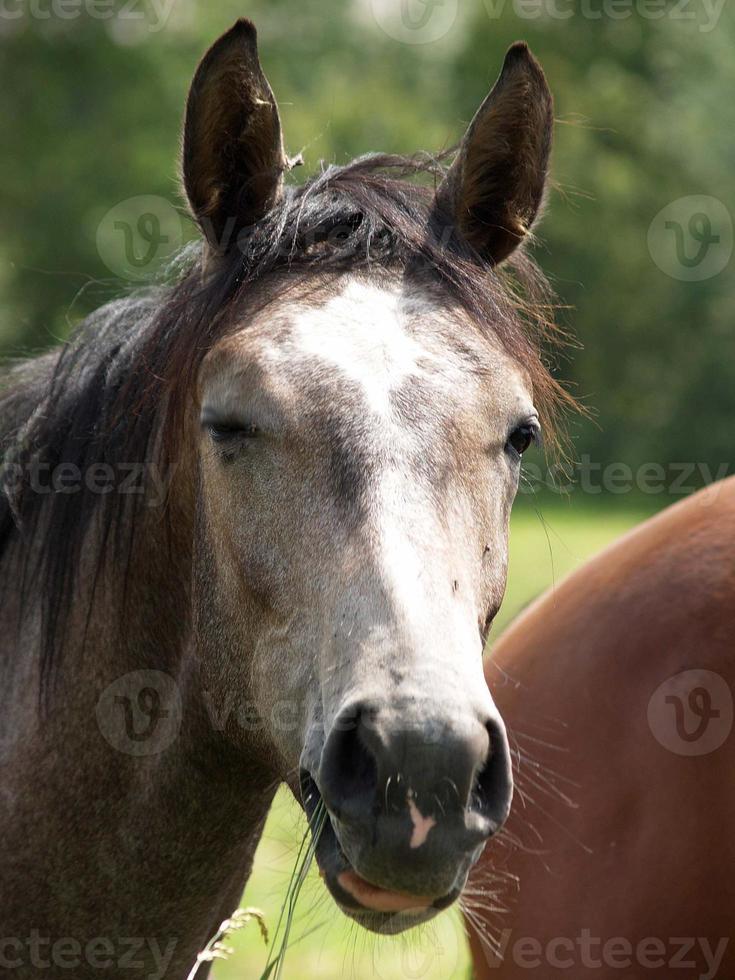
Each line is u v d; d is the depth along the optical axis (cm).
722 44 5147
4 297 3023
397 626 335
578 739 527
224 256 441
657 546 554
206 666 419
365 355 380
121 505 449
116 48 3669
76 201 3575
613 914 500
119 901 441
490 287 434
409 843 319
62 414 477
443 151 493
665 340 4450
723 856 486
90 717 440
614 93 5072
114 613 445
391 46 4506
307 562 365
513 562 1812
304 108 3731
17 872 440
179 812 436
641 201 4862
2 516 482
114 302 498
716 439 4275
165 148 3625
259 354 384
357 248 419
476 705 328
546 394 449
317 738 352
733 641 502
